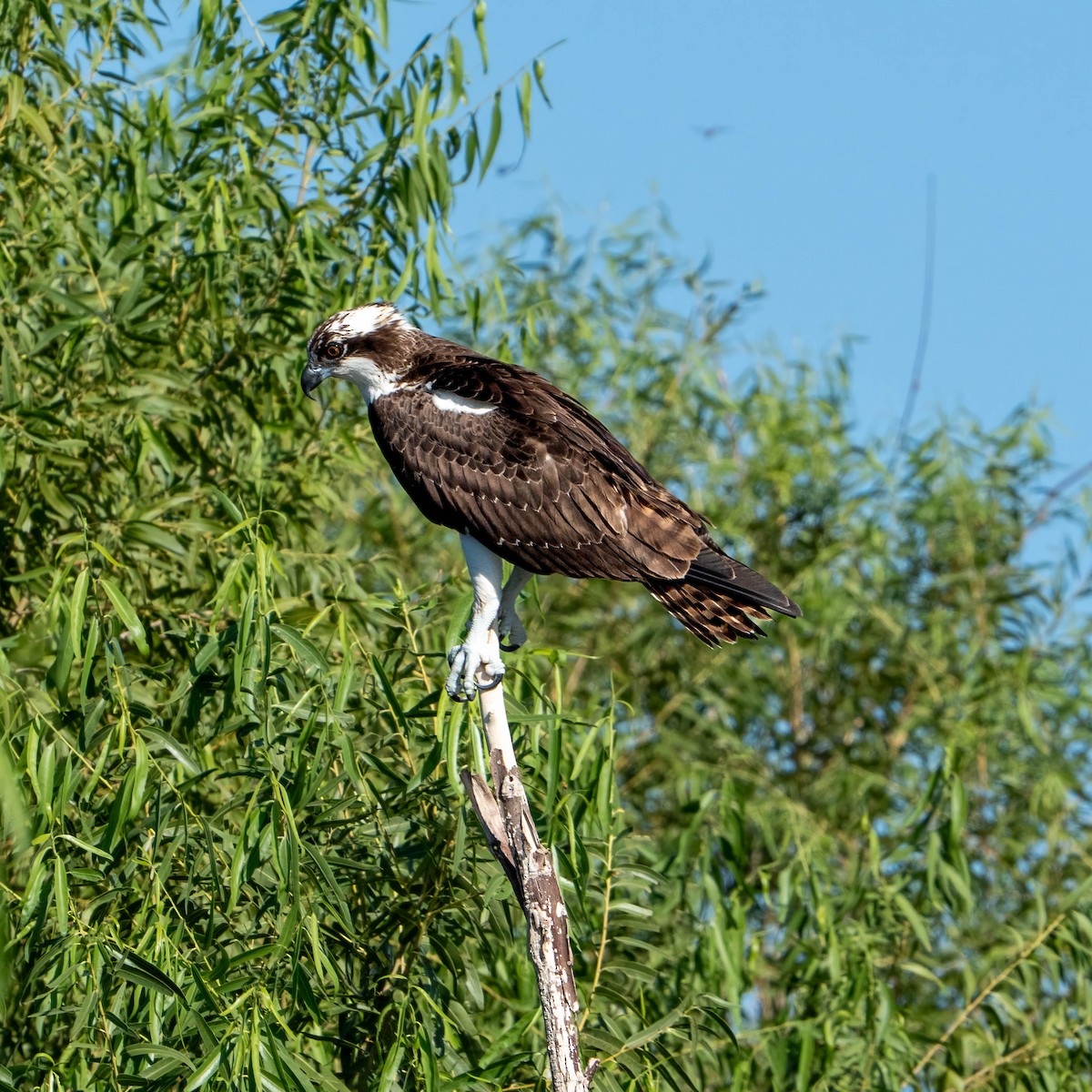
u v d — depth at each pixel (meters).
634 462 10.54
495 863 10.16
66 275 12.13
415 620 11.20
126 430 11.63
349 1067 10.47
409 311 12.57
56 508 10.89
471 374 10.68
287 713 9.66
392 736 10.45
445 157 12.20
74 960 8.94
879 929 12.81
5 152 11.87
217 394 12.48
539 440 10.30
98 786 10.20
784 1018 12.62
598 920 11.14
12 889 9.87
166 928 9.14
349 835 10.43
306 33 12.59
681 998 11.93
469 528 10.34
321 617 10.07
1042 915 12.59
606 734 10.30
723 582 9.87
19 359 11.40
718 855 12.99
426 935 10.42
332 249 12.16
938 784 12.68
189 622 11.07
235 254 12.05
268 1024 8.96
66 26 12.20
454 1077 9.82
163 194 12.38
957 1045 12.58
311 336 11.32
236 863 9.16
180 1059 8.71
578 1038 8.60
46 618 10.28
